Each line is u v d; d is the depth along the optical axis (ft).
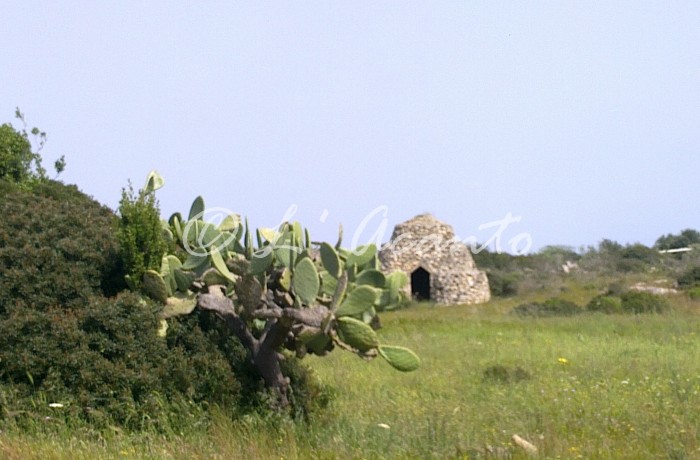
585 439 33.65
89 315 36.63
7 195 41.70
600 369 51.88
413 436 33.68
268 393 38.37
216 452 31.48
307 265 37.65
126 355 36.40
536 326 82.23
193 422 35.12
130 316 37.09
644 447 31.83
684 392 42.29
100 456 29.96
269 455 31.48
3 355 35.76
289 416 36.86
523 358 58.65
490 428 35.78
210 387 37.40
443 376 51.57
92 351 36.14
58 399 35.22
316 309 37.58
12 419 34.17
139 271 39.14
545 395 43.55
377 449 32.09
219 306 39.01
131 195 40.19
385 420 38.04
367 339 37.58
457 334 76.43
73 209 41.14
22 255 37.96
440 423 35.94
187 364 37.40
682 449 30.63
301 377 39.99
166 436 34.22
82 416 35.06
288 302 39.17
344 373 52.03
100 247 39.55
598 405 40.42
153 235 39.52
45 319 36.32
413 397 44.45
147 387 35.94
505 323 86.28
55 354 35.70
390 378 50.83
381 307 41.45
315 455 31.48
